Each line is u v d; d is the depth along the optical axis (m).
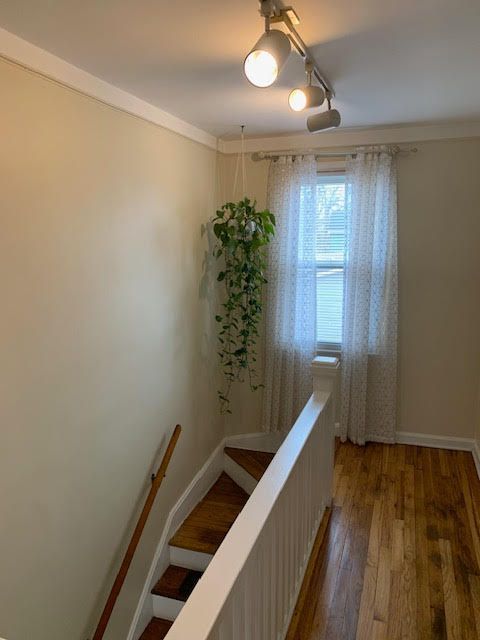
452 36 1.81
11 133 1.79
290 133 3.52
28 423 1.92
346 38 1.83
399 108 2.88
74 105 2.11
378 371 3.71
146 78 2.26
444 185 3.46
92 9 1.58
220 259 3.85
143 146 2.68
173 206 3.06
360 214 3.54
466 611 2.03
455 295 3.54
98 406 2.38
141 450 2.82
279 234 3.71
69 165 2.09
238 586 1.25
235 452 4.06
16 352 1.84
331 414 2.72
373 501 2.90
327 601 2.08
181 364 3.29
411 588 2.16
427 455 3.56
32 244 1.90
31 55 1.85
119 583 2.52
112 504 2.55
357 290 3.59
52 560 2.11
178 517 3.33
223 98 2.60
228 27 1.73
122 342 2.56
